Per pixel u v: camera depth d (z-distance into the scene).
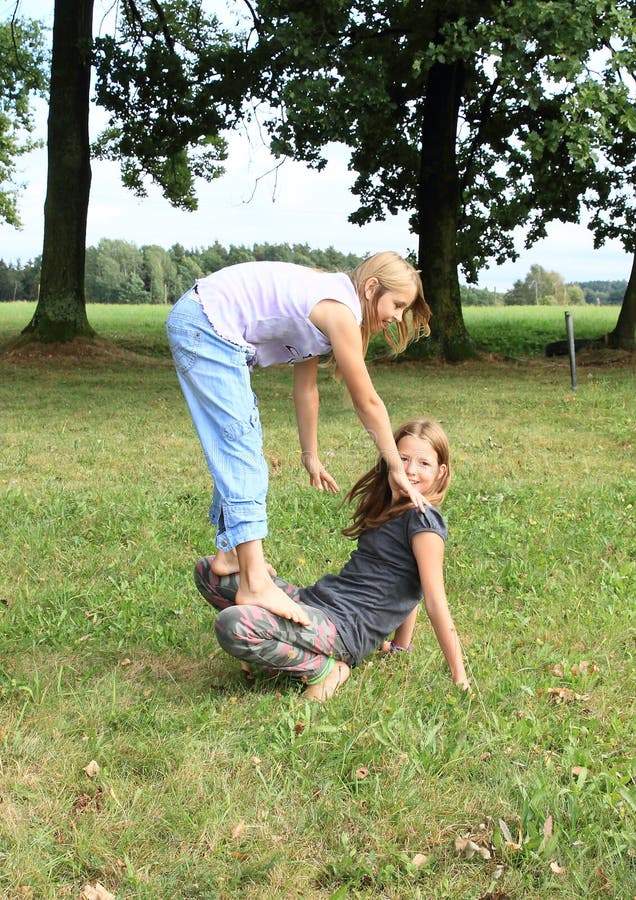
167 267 100.44
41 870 2.24
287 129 16.31
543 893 2.21
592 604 4.31
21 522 5.66
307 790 2.62
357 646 3.26
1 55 25.58
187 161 25.81
